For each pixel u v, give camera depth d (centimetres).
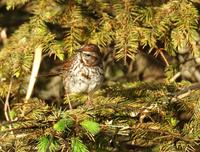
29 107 1031
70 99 1202
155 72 1455
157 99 1039
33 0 1273
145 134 963
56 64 1453
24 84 1207
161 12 1124
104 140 987
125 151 1019
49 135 909
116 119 1010
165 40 1105
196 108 1008
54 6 1173
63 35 1248
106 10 1178
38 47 1130
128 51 1080
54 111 976
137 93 1135
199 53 1106
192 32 1092
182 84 1150
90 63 1198
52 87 1474
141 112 991
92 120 941
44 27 1152
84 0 1184
